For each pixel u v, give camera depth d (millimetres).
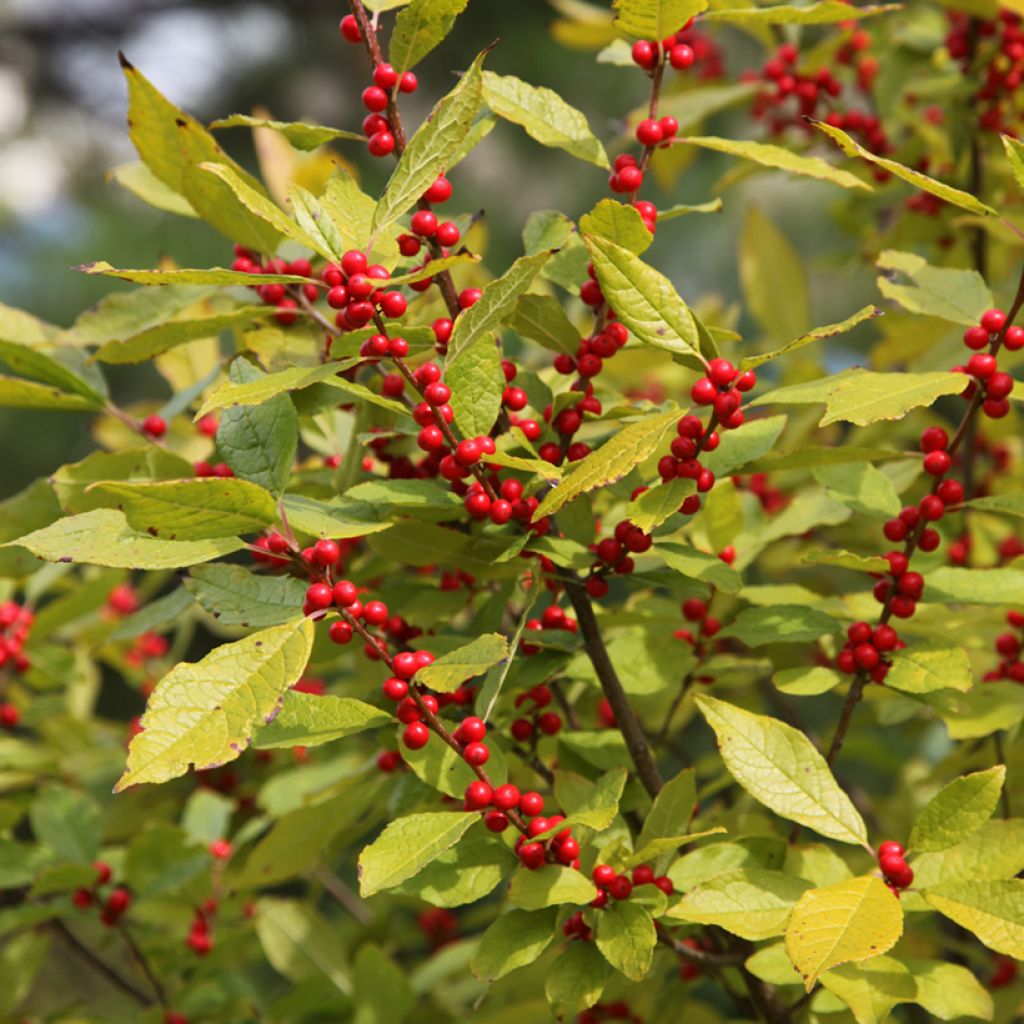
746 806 1089
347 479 984
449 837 869
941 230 1219
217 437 903
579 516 947
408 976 1213
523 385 961
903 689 932
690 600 1013
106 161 3211
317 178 1159
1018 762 1039
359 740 1200
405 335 909
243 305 1013
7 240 2896
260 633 862
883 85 1225
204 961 1132
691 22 945
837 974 884
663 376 1323
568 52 2416
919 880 894
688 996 1102
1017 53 1170
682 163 1418
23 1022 1188
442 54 2551
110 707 2410
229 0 2977
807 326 1327
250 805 1213
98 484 840
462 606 998
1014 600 948
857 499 972
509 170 2637
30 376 1018
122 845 1237
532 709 981
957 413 1455
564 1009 898
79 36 3199
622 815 961
